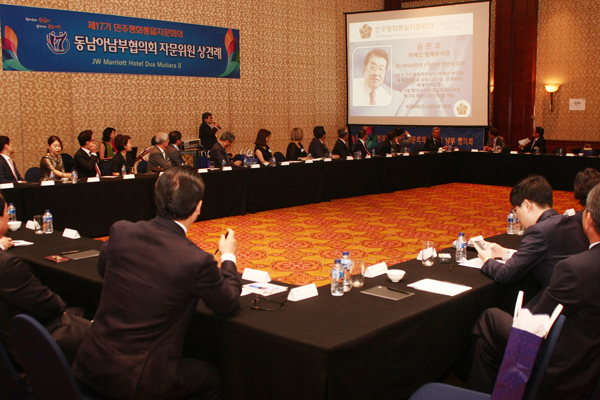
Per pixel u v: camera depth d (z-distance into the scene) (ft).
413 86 38.81
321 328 6.37
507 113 41.06
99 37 28.58
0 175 19.36
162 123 31.76
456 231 20.75
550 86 40.42
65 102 27.66
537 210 8.80
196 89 33.35
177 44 32.04
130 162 25.38
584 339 6.06
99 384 5.95
